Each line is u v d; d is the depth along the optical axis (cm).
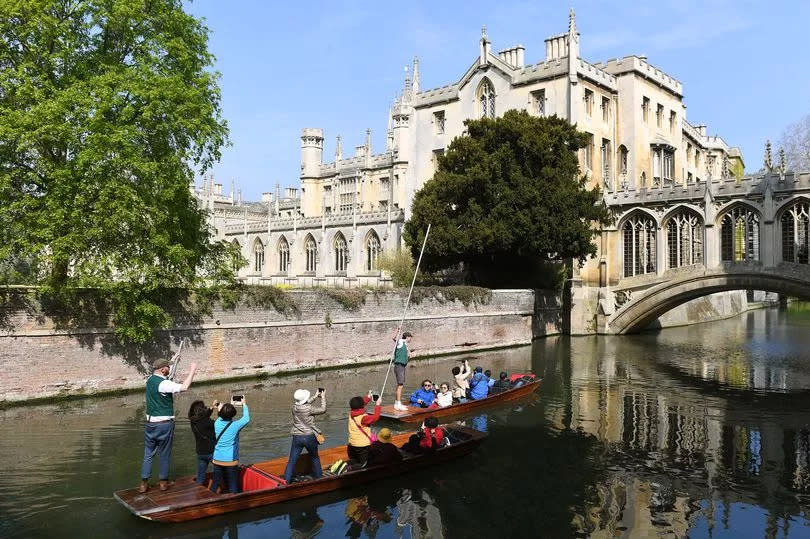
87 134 2000
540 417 1930
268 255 7100
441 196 4128
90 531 1041
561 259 4512
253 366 2542
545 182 3838
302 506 1173
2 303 1952
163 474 1130
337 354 2852
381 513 1153
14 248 2038
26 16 2022
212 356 2423
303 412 1184
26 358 2000
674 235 4044
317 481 1200
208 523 1085
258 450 1505
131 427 1711
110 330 2170
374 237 6038
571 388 2419
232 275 2556
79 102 1952
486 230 3766
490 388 2152
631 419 1914
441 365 2970
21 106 2019
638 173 5328
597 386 2469
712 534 1095
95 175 1973
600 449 1589
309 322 2736
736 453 1566
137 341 2212
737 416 1967
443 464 1444
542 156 3922
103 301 2164
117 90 2039
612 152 5281
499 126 3997
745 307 7394
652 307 4112
